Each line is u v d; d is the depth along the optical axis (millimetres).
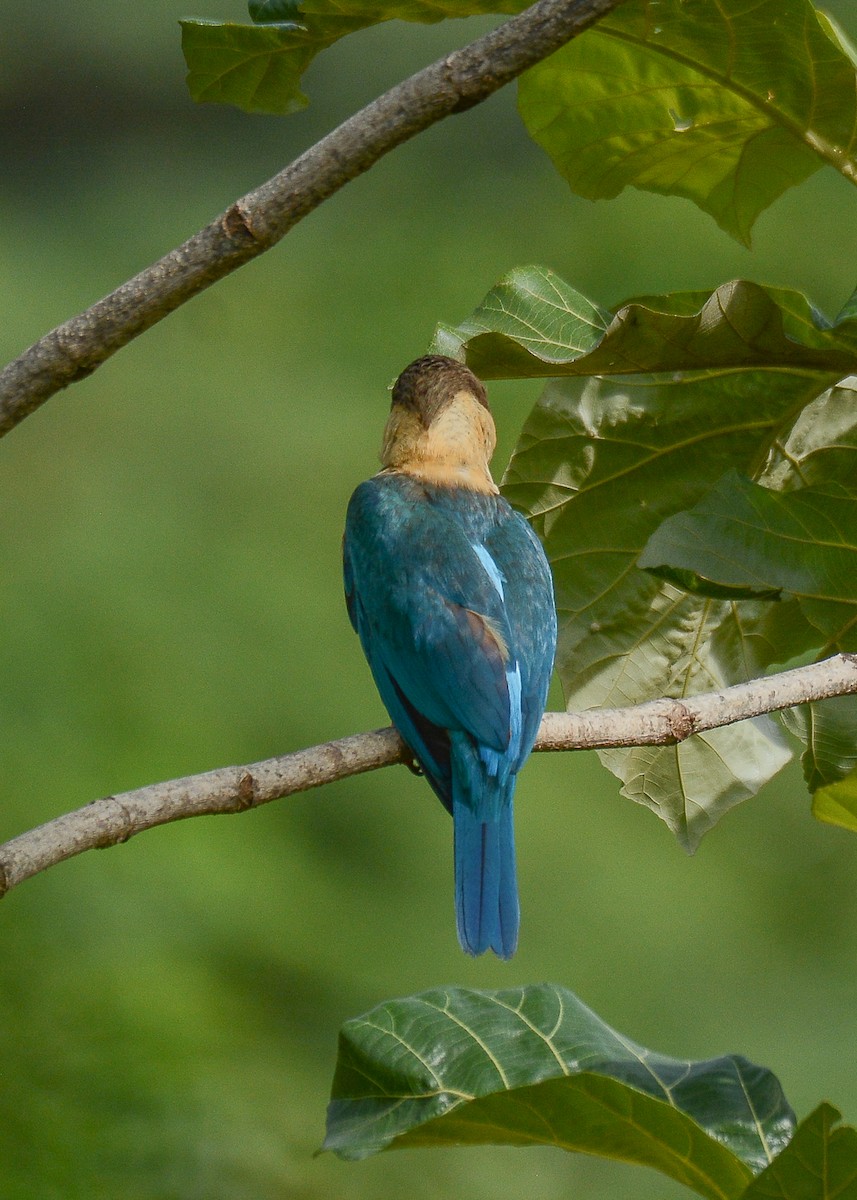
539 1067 6207
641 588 7695
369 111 4883
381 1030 6301
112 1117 11062
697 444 7438
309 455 19516
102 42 25125
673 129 7477
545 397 7367
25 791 15164
